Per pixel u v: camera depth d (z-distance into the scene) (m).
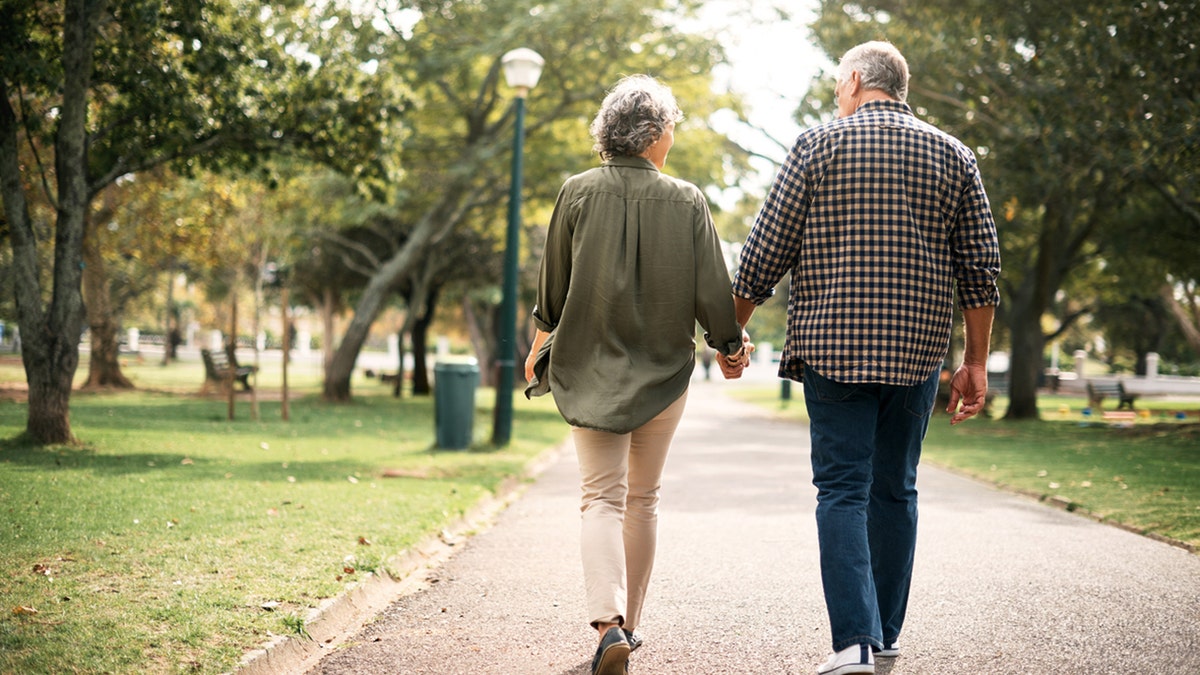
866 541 2.97
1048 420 21.69
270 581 4.12
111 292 33.50
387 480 7.93
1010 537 5.99
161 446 9.55
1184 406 27.80
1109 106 12.48
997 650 3.49
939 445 14.05
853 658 2.83
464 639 3.68
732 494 8.23
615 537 3.04
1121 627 3.81
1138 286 25.95
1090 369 64.75
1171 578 4.75
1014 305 22.25
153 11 9.02
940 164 2.99
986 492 8.57
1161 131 11.88
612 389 3.03
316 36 12.47
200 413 14.76
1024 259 24.56
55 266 9.10
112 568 4.21
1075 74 12.62
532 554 5.42
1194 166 12.18
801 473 10.12
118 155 10.90
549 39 17.47
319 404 19.72
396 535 5.34
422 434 13.41
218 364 20.33
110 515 5.45
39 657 2.98
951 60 13.95
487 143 19.45
